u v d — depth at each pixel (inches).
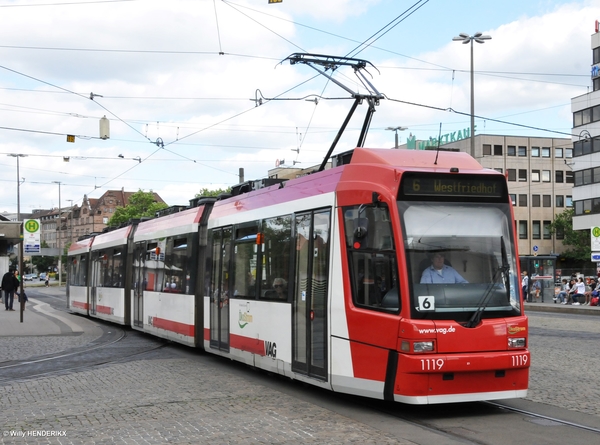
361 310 371.9
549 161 3277.6
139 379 495.5
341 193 398.0
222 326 560.7
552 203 3282.5
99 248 1077.1
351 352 377.7
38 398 424.5
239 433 318.0
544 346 672.4
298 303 433.7
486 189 371.9
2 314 1269.7
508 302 359.9
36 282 4552.2
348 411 373.4
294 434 314.8
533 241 3245.6
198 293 630.5
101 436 316.2
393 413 366.9
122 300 911.7
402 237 352.8
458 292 352.8
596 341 716.7
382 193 364.8
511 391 354.3
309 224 428.5
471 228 364.5
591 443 300.0
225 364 577.9
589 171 2416.3
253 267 506.9
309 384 464.1
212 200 649.0
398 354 345.1
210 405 390.6
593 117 2396.7
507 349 352.5
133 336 856.3
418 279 349.4
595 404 387.9
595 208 2386.8
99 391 445.7
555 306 1386.6
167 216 748.0
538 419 350.6
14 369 573.0
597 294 1429.6
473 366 343.3
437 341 341.7
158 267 748.6
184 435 315.6
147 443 301.3
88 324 1051.3
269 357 471.2
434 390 340.8
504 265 364.8
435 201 362.9
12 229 1808.6
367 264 371.9
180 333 661.3
